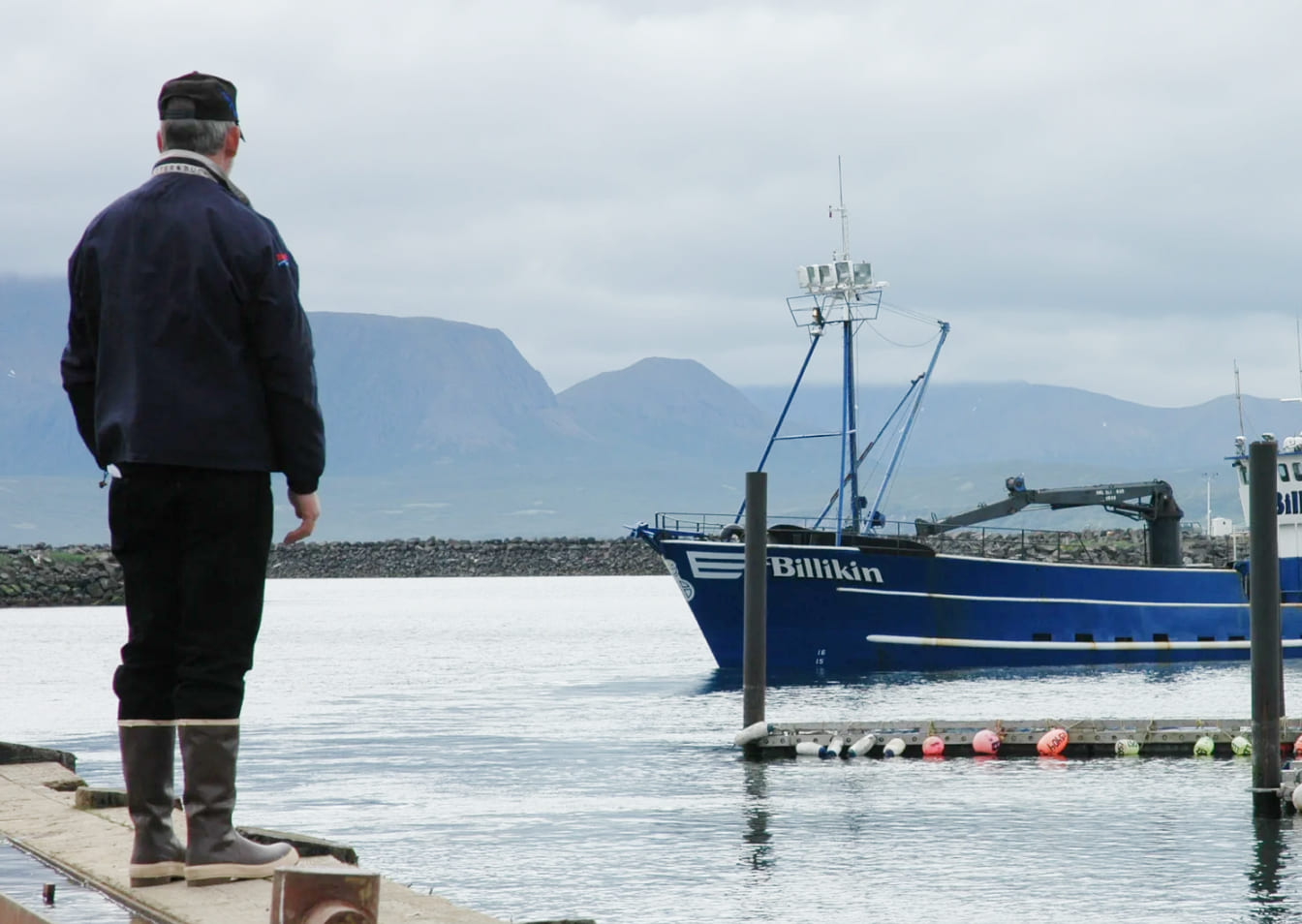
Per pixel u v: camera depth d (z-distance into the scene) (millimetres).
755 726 25938
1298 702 36625
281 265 5934
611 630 83562
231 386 5844
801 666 42562
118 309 5852
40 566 129125
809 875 15742
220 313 5816
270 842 7371
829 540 42719
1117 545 138250
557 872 16016
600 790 22172
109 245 5934
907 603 42406
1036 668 43844
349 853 7059
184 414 5758
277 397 5902
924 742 25797
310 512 6117
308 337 6016
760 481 25297
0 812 8328
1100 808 20000
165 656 6137
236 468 5852
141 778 6105
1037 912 13969
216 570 5918
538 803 20984
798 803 20641
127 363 5820
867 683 40406
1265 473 18500
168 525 6000
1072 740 25875
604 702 38375
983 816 19375
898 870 15961
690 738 29344
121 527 6016
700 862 16484
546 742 29078
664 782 23016
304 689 44125
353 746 28797
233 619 5977
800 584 41688
